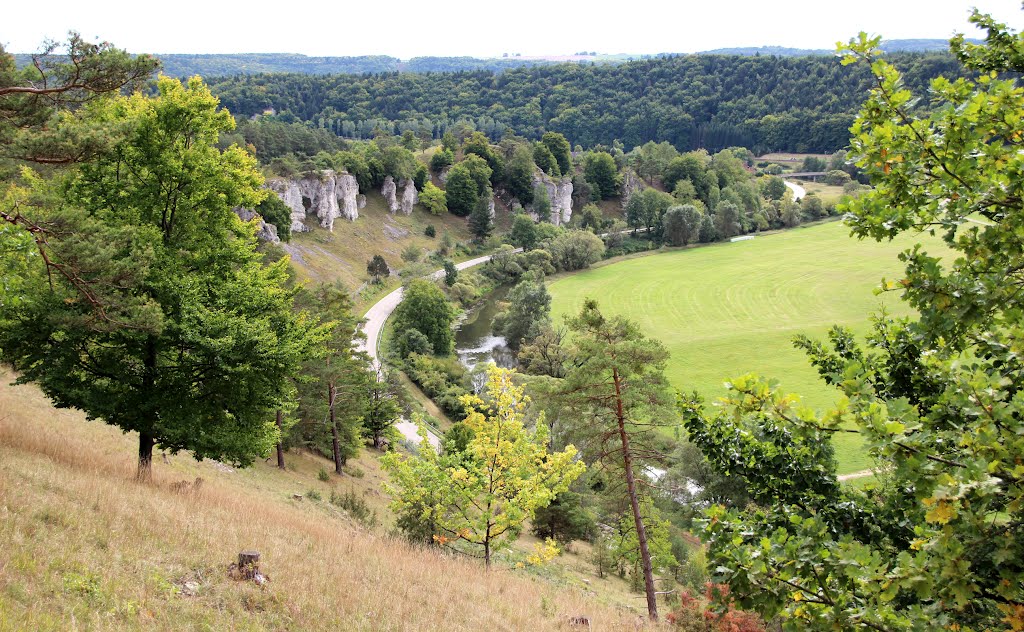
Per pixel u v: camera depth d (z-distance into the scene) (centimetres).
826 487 745
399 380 5712
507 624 1312
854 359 804
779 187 16012
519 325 8200
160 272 1647
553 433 2258
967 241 629
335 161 11931
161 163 1706
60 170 1719
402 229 12225
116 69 1441
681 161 15625
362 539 1725
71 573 926
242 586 1074
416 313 7656
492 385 1950
